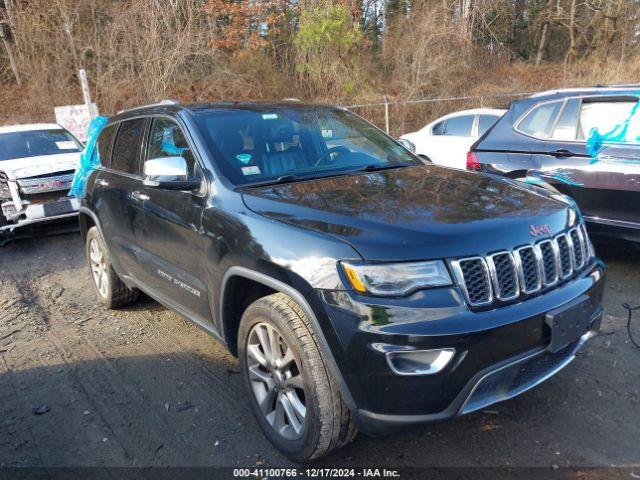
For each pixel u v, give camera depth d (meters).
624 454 2.85
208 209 3.29
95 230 5.21
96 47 16.72
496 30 25.14
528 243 2.69
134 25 16.80
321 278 2.53
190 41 17.02
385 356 2.37
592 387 3.46
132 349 4.40
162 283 4.01
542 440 2.99
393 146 4.31
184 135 3.75
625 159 5.09
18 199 7.77
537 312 2.58
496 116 9.55
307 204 2.95
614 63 22.45
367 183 3.34
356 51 18.78
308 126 4.06
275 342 2.88
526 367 2.64
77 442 3.24
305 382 2.66
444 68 19.39
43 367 4.20
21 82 18.12
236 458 3.01
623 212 5.15
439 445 3.01
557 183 5.58
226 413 3.44
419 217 2.72
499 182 3.42
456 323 2.39
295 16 19.72
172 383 3.84
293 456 2.86
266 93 18.61
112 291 5.07
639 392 3.39
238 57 19.14
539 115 5.89
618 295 4.89
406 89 18.95
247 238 2.93
